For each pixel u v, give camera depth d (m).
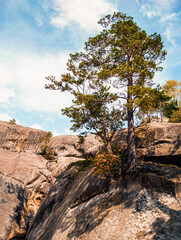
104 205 10.62
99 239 8.18
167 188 8.97
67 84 14.05
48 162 34.22
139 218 8.06
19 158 30.95
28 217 24.25
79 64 14.77
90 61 14.93
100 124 15.67
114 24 14.97
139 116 15.05
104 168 11.55
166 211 7.73
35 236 17.00
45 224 16.89
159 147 12.51
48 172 30.81
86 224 10.05
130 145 12.20
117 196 10.70
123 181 11.28
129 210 8.95
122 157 13.29
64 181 19.33
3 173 26.61
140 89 11.27
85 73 15.02
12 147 35.22
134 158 11.78
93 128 15.13
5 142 35.12
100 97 15.10
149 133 13.88
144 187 9.86
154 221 7.44
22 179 27.41
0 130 35.44
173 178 9.73
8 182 25.44
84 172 16.39
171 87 29.25
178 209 7.54
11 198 24.05
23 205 24.78
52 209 17.70
